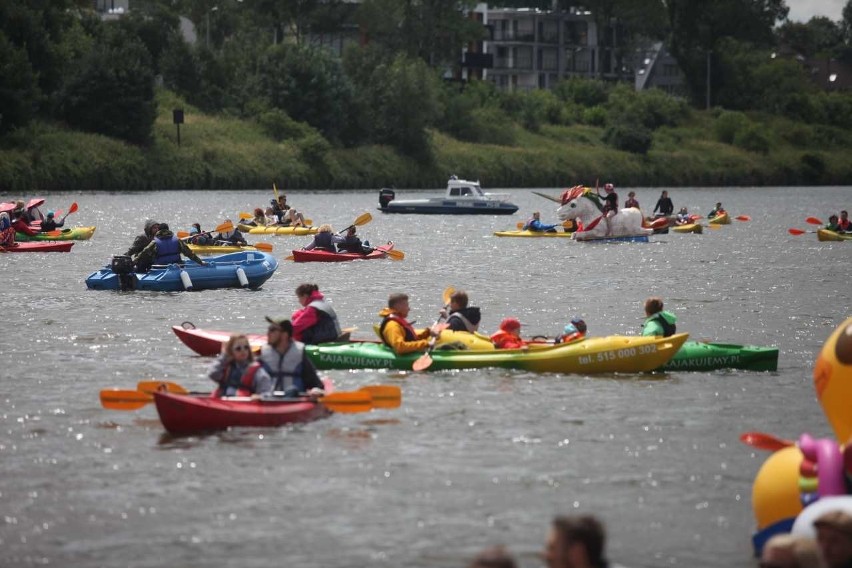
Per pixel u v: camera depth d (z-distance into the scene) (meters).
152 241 102.38
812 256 142.88
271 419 51.56
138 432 51.19
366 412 54.78
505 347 65.44
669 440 50.72
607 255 142.25
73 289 101.56
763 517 37.19
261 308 90.69
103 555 37.59
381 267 124.88
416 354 64.12
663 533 39.69
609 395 58.69
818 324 84.94
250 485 44.12
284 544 38.50
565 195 165.38
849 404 37.47
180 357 69.44
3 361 67.75
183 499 42.62
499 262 132.00
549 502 42.62
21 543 38.56
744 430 52.50
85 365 66.75
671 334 66.75
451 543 38.62
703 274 120.06
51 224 149.12
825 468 35.31
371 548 38.16
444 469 46.22
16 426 52.31
